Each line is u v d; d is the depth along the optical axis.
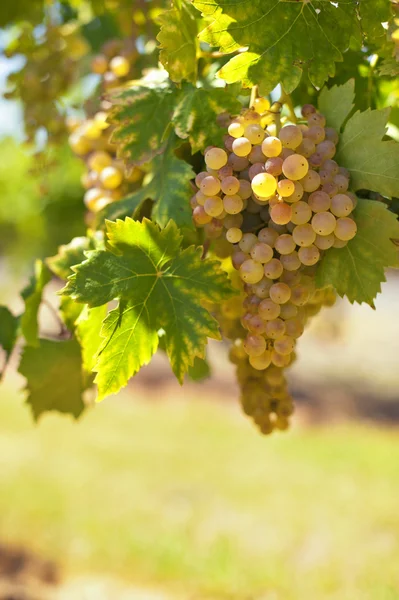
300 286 0.83
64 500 3.89
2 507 3.76
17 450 4.83
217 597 2.86
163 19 0.83
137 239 0.80
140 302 0.80
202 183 0.82
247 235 0.83
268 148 0.79
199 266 0.81
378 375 7.31
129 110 0.88
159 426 5.56
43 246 5.34
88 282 0.80
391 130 0.95
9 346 1.00
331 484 4.14
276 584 2.90
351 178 0.82
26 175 1.21
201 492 4.06
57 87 1.18
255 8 0.79
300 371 7.30
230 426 5.61
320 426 5.68
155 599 2.85
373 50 0.88
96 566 3.13
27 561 3.16
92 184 1.01
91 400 1.05
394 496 3.88
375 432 5.52
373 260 0.80
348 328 9.88
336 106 0.84
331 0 0.80
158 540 3.34
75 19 1.37
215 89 0.85
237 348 0.93
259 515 3.68
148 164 0.95
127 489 4.10
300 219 0.80
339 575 2.92
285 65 0.80
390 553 3.08
